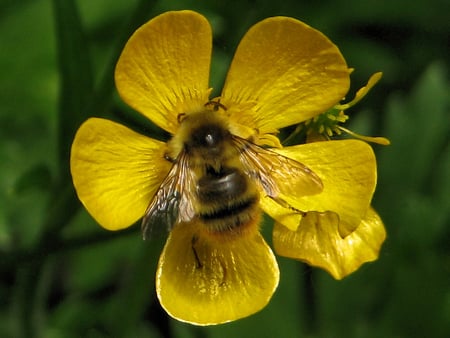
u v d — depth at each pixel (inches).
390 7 9.0
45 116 8.3
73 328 8.3
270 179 6.5
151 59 6.6
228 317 6.6
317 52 6.7
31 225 8.1
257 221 6.5
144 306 7.6
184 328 8.0
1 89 8.4
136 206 6.6
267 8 7.4
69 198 7.1
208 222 6.4
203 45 6.6
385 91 8.9
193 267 6.6
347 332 8.1
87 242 7.2
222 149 6.5
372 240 6.7
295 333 8.0
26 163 8.2
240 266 6.7
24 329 7.8
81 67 7.2
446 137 8.4
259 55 6.7
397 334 8.1
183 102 6.7
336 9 9.0
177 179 6.4
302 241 6.6
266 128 6.8
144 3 7.0
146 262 7.4
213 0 8.4
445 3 9.1
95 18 8.4
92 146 6.5
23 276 7.7
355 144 6.7
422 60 9.0
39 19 8.5
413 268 8.1
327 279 8.1
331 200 6.6
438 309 8.1
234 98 6.8
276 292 8.0
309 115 6.7
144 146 6.6
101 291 8.5
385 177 8.4
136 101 6.6
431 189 8.3
